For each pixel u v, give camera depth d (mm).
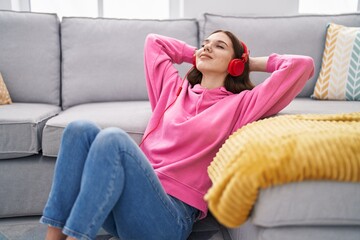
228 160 804
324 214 738
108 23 1843
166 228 951
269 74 1759
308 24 1801
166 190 1033
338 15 1847
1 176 1357
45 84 1798
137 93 1818
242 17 1851
